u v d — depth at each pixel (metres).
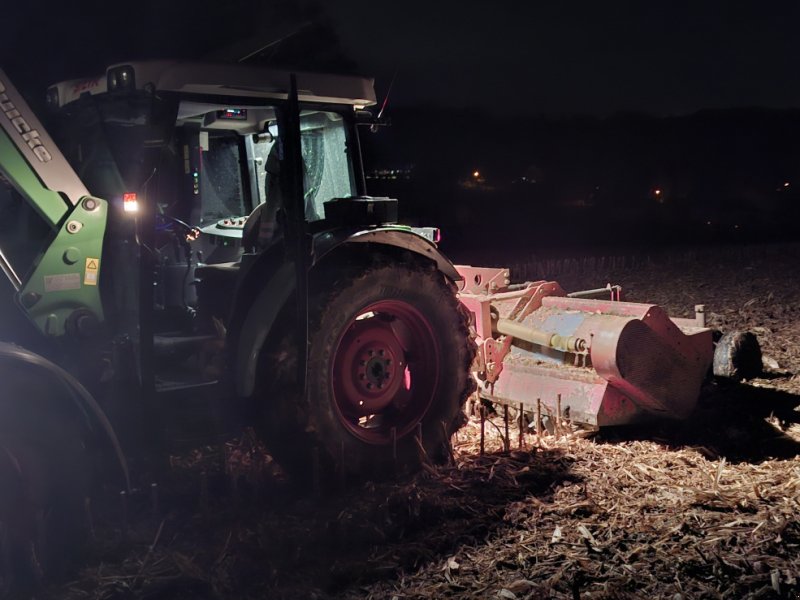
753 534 3.89
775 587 3.36
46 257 4.23
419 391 5.18
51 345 4.27
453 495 4.57
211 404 4.52
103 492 4.49
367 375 4.97
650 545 3.82
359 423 5.09
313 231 4.88
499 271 6.50
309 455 4.62
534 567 3.65
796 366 7.59
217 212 5.64
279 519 4.27
